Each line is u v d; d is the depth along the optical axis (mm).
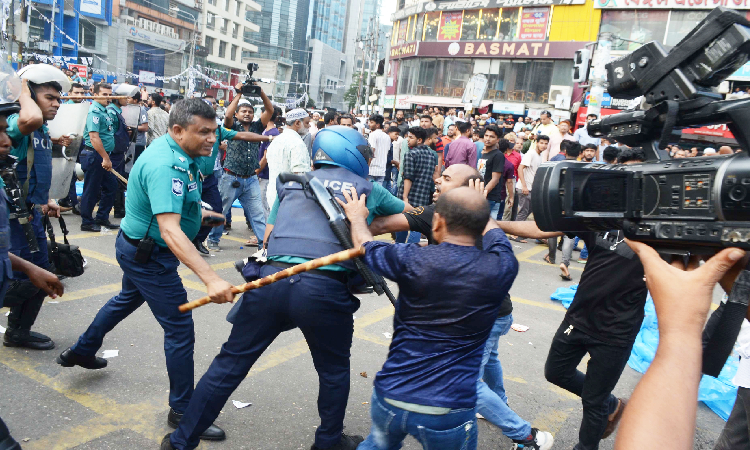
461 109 34406
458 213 2088
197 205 2959
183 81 52750
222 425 3125
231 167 6289
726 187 1075
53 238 3752
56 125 4652
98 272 5516
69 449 2770
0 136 2836
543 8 30359
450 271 2016
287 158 5484
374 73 40312
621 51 27609
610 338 2740
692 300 901
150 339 4113
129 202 2809
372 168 8391
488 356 3012
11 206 3352
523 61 31719
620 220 1282
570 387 3051
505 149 8391
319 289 2453
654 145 1588
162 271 2865
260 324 2533
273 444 2994
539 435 2895
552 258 8094
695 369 874
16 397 3182
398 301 2141
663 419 844
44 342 3811
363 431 3217
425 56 36031
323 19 113812
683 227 1139
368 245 2207
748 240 1016
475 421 2109
